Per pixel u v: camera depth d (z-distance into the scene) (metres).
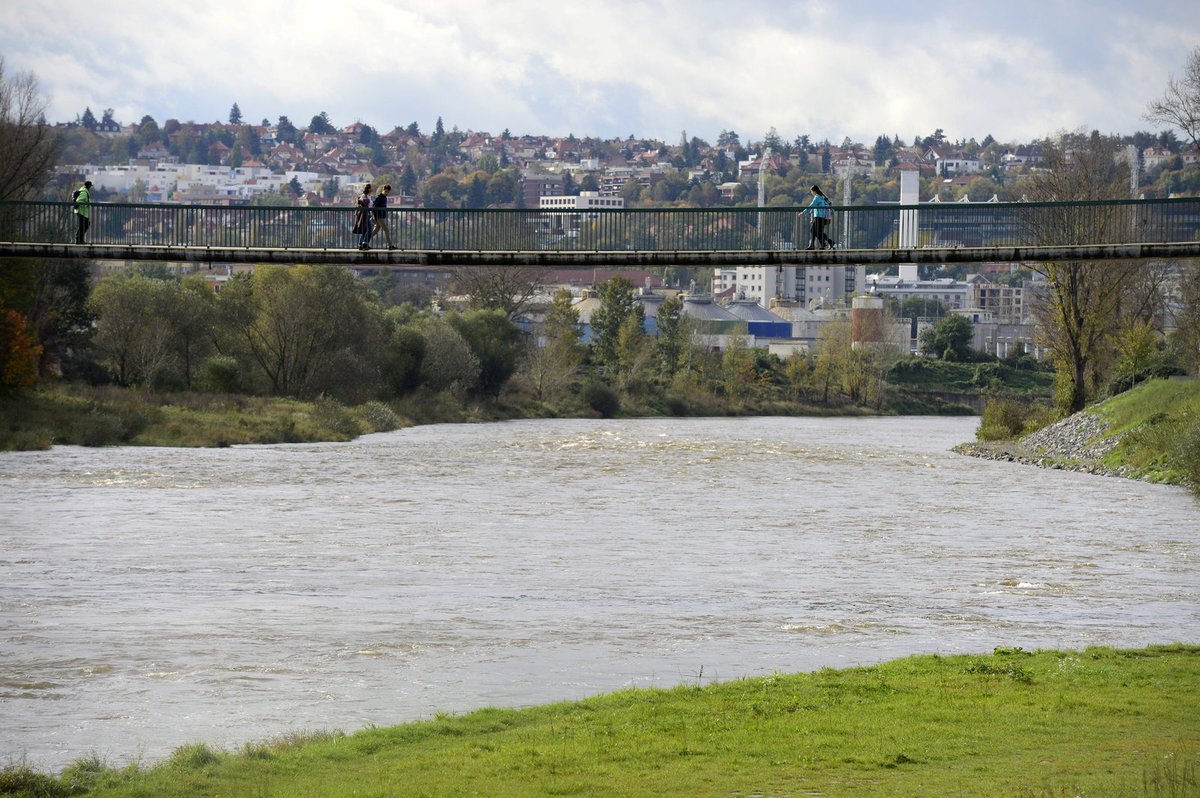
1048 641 47.34
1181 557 67.62
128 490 91.06
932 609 53.50
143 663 42.84
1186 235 69.56
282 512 82.00
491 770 29.30
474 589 56.88
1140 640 47.59
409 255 71.38
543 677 41.38
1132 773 28.38
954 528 78.69
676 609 52.94
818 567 63.91
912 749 30.81
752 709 35.03
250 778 29.06
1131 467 114.69
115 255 72.88
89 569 60.41
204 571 60.41
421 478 105.69
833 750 30.73
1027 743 31.34
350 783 28.44
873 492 99.69
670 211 76.94
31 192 125.06
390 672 41.91
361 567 62.16
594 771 29.17
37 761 32.50
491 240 77.25
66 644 45.44
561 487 100.81
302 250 71.94
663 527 77.88
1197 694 36.44
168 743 34.16
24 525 73.75
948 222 71.38
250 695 39.00
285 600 53.81
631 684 40.53
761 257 69.81
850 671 40.25
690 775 28.75
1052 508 89.31
